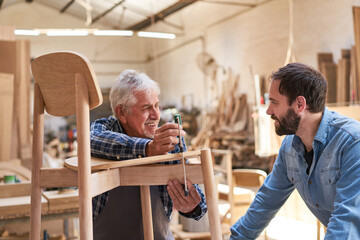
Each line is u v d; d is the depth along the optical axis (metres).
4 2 14.66
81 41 16.16
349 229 1.22
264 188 1.73
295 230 3.81
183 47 13.34
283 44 8.70
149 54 16.34
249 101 9.90
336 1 7.13
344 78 6.48
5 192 2.82
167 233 1.71
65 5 15.04
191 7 12.59
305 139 1.51
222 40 11.11
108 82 16.42
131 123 1.67
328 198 1.49
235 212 3.69
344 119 1.45
